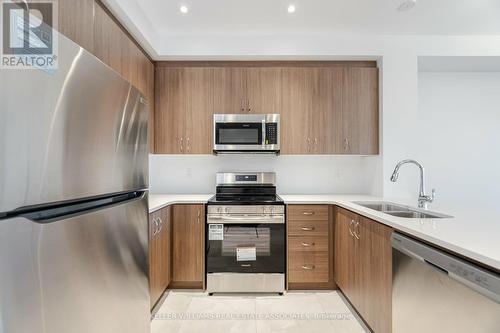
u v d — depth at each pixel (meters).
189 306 2.29
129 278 1.17
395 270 1.46
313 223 2.55
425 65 2.96
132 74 2.24
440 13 2.31
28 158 0.67
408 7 2.22
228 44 2.70
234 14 2.32
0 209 0.61
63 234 0.77
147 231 1.38
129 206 1.17
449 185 3.19
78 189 0.84
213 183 3.18
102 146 0.97
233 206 2.53
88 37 1.59
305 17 2.38
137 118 1.26
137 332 1.24
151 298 2.04
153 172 3.18
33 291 0.67
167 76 2.81
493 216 1.62
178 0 2.12
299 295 2.49
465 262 0.99
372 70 2.81
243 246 2.53
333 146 2.80
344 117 2.81
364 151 2.80
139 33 2.22
